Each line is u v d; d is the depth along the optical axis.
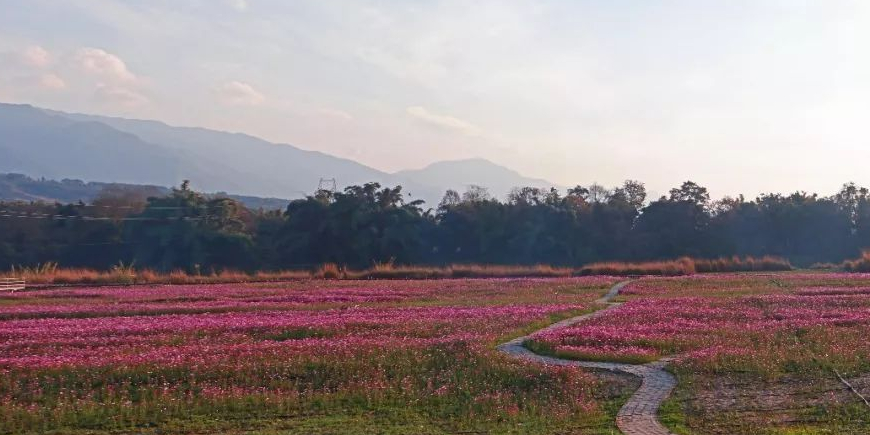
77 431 16.56
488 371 21.61
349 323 29.42
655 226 103.19
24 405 18.34
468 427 16.66
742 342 25.42
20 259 94.31
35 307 35.62
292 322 29.62
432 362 22.67
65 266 95.06
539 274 65.00
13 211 101.56
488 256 102.88
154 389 19.61
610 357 23.53
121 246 99.75
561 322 31.55
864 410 17.25
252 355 22.98
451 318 31.33
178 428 16.77
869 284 47.31
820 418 16.78
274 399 18.75
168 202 99.38
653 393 19.48
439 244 105.69
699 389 19.70
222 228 96.19
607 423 16.81
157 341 25.62
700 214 102.50
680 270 64.38
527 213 105.31
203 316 32.75
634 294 43.31
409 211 101.50
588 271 65.44
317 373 21.41
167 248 95.31
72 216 101.88
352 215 96.25
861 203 103.62
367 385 20.02
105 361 21.89
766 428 15.91
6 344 24.77
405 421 17.27
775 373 21.03
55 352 23.75
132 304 37.78
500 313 33.00
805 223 104.31
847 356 22.69
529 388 20.22
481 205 106.75
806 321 29.50
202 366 21.48
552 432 16.11
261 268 91.62
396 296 42.22
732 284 49.16
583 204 108.69
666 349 24.98
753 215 107.56
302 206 98.81
